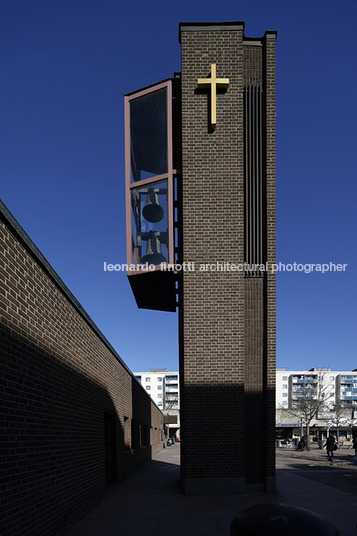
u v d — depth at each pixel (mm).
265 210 13438
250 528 3566
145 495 12188
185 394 12508
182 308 13625
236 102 13492
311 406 60125
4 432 5484
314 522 3566
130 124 14273
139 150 14070
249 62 14008
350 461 25891
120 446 15320
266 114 13633
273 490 12031
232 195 13180
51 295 7898
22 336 6328
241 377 12500
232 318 12766
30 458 6398
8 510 5480
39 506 6676
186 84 13578
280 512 3738
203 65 13641
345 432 82000
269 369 12664
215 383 12484
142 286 14102
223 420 12297
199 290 12875
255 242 13391
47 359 7516
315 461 25859
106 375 13211
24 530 5992
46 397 7340
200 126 13430
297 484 14492
